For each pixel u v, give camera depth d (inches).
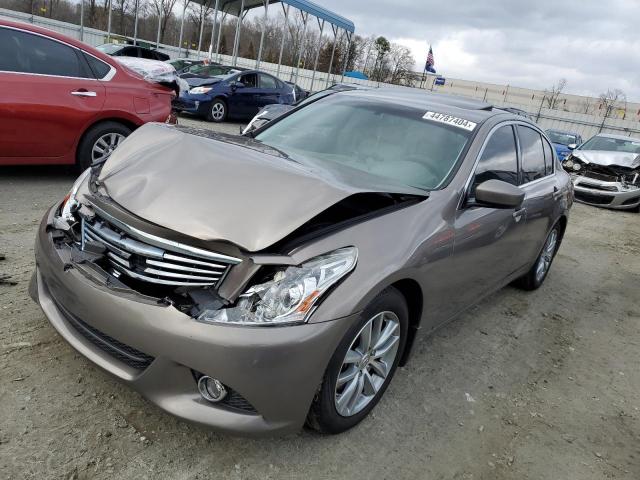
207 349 76.7
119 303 82.3
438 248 105.2
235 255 81.1
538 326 173.8
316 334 80.4
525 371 141.3
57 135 216.8
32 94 207.8
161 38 1861.5
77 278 88.1
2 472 78.3
